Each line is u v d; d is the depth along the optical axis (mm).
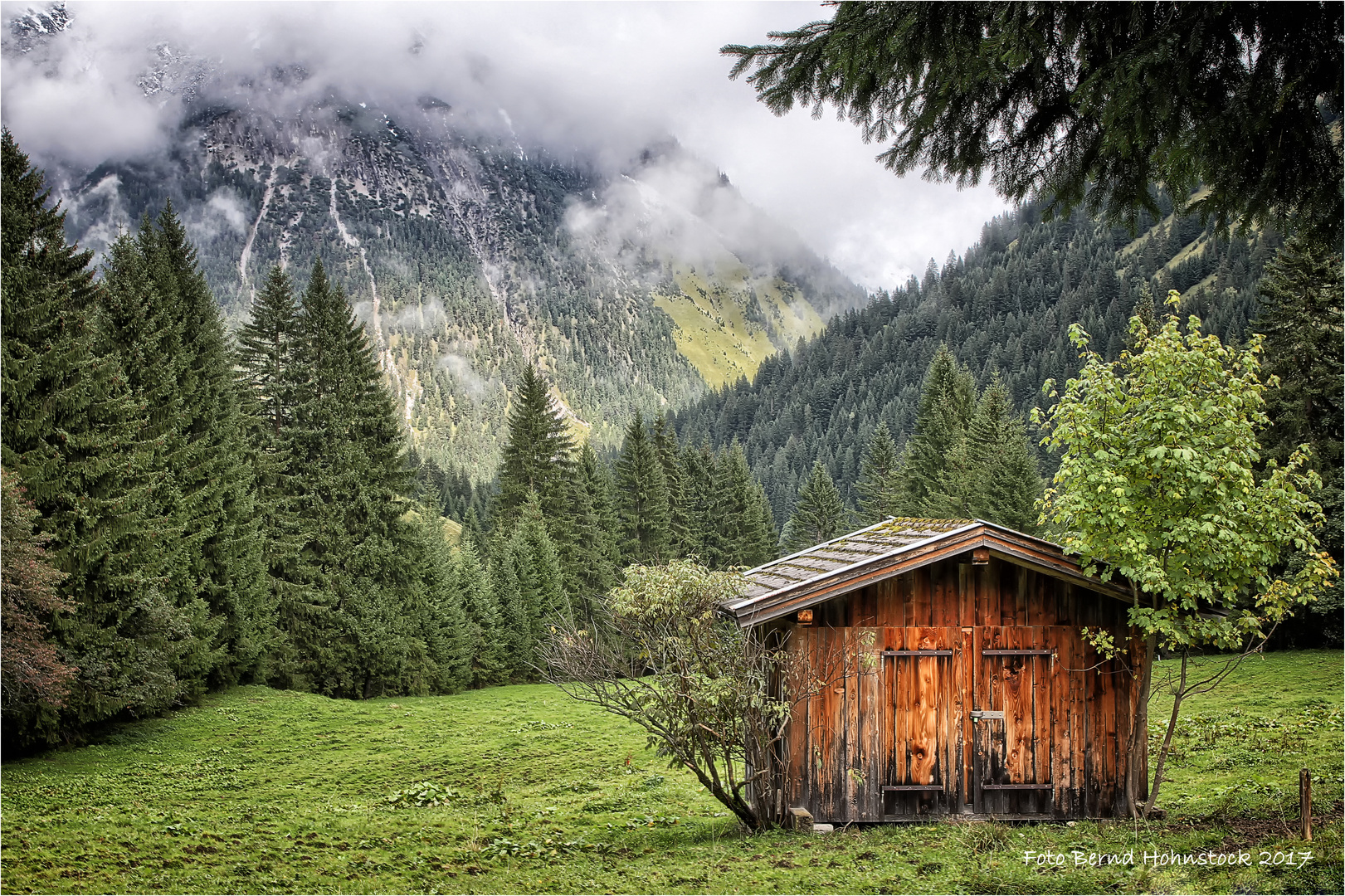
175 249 43531
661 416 80812
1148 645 12594
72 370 26812
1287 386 36906
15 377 25078
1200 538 10727
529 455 67062
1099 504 11133
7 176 28328
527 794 19781
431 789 19469
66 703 24984
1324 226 6633
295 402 47281
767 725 12102
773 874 10180
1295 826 10102
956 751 12688
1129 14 6188
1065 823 12469
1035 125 7398
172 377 35344
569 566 64125
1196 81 6062
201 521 36156
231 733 30594
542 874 11133
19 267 26312
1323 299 36375
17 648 21922
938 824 12336
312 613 44438
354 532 46562
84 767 24094
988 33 6367
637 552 71188
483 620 53594
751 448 197125
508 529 65000
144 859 12070
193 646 33250
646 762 23625
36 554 22359
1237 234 6988
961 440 66188
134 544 28844
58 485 25766
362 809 17734
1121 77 5879
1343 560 35656
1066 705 12836
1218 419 11062
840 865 10398
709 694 11273
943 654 12789
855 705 12672
